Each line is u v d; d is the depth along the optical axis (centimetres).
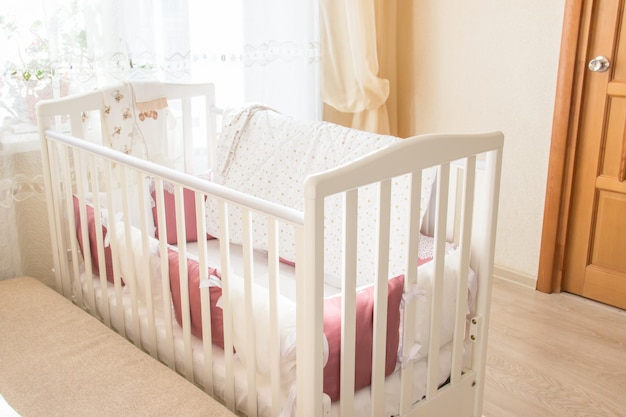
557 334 245
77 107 209
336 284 200
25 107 211
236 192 136
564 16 247
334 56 283
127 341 175
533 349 235
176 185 152
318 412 131
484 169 164
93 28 214
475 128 289
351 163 125
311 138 211
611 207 257
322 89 286
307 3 269
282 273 210
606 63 243
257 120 228
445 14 288
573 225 270
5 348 171
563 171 262
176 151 247
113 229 184
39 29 207
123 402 148
